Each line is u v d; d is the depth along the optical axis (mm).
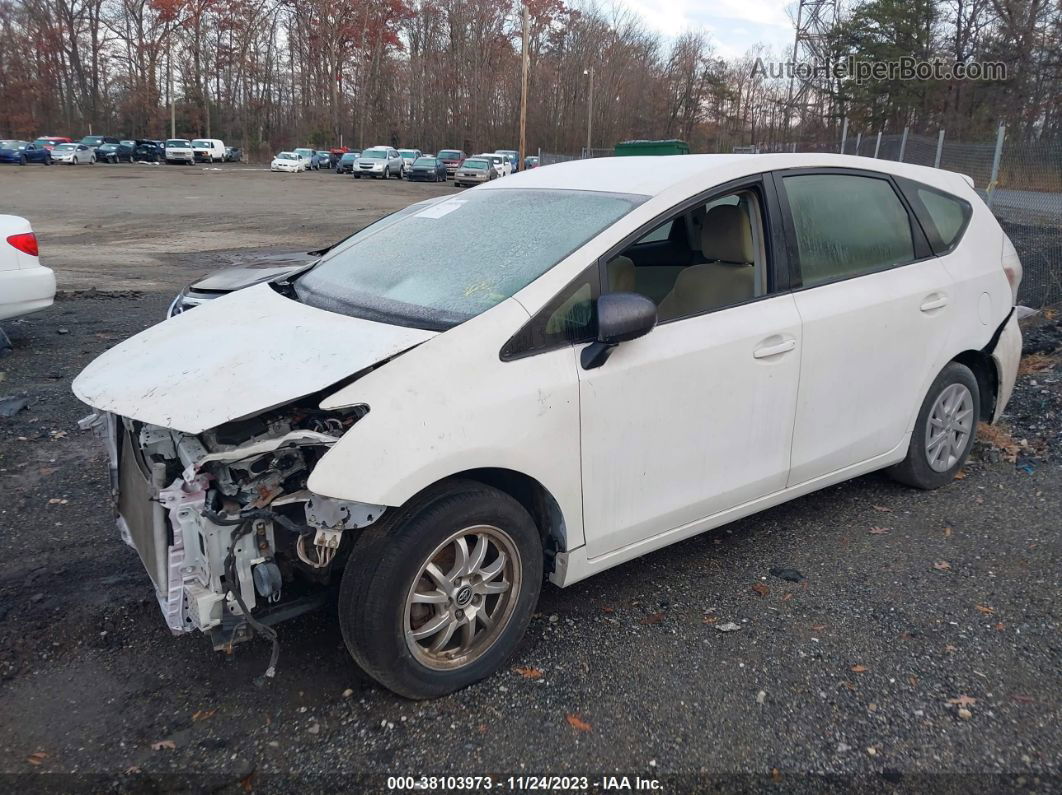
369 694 2943
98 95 81688
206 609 2648
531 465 2908
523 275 3094
